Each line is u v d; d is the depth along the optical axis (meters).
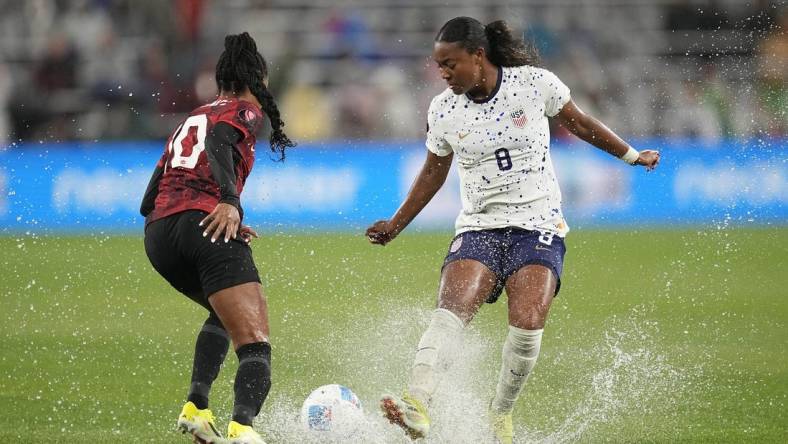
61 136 68.12
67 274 44.84
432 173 19.39
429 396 17.06
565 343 30.36
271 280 42.38
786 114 71.25
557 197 18.86
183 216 17.36
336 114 70.94
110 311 36.06
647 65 73.94
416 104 72.25
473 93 18.38
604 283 42.09
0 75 70.38
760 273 44.78
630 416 21.91
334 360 27.14
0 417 21.53
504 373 18.36
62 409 22.31
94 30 71.94
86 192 63.94
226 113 17.58
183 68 70.69
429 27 76.69
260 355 16.88
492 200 18.58
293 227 61.91
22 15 72.94
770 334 31.75
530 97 18.30
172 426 20.89
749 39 74.44
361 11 76.94
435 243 54.38
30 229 61.84
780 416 21.75
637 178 65.44
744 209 65.62
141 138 68.19
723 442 19.67
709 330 32.53
